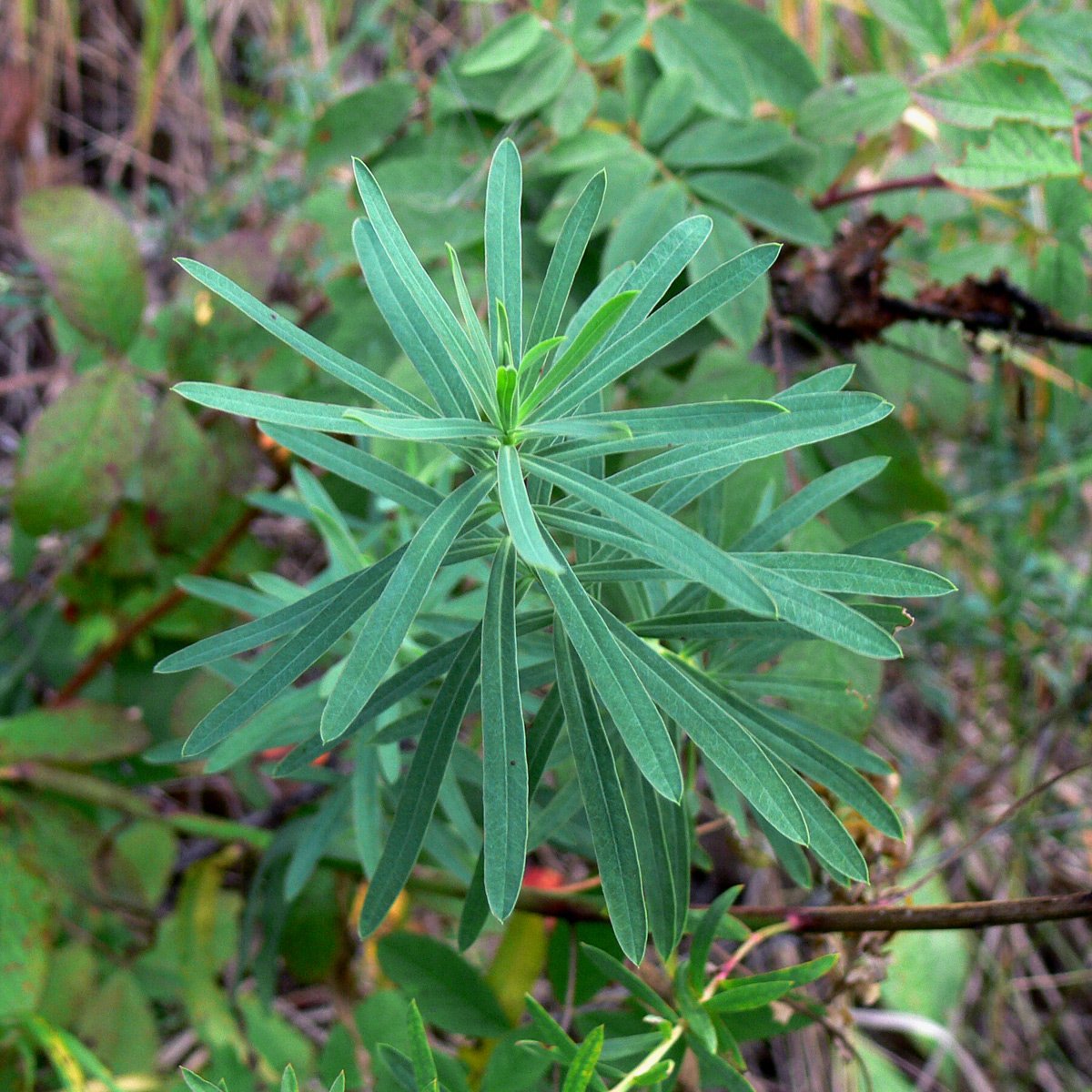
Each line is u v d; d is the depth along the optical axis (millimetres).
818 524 431
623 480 267
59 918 488
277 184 733
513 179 273
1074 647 665
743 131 487
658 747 246
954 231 652
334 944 467
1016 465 692
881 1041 636
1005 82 431
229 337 518
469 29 919
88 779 481
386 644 242
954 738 668
